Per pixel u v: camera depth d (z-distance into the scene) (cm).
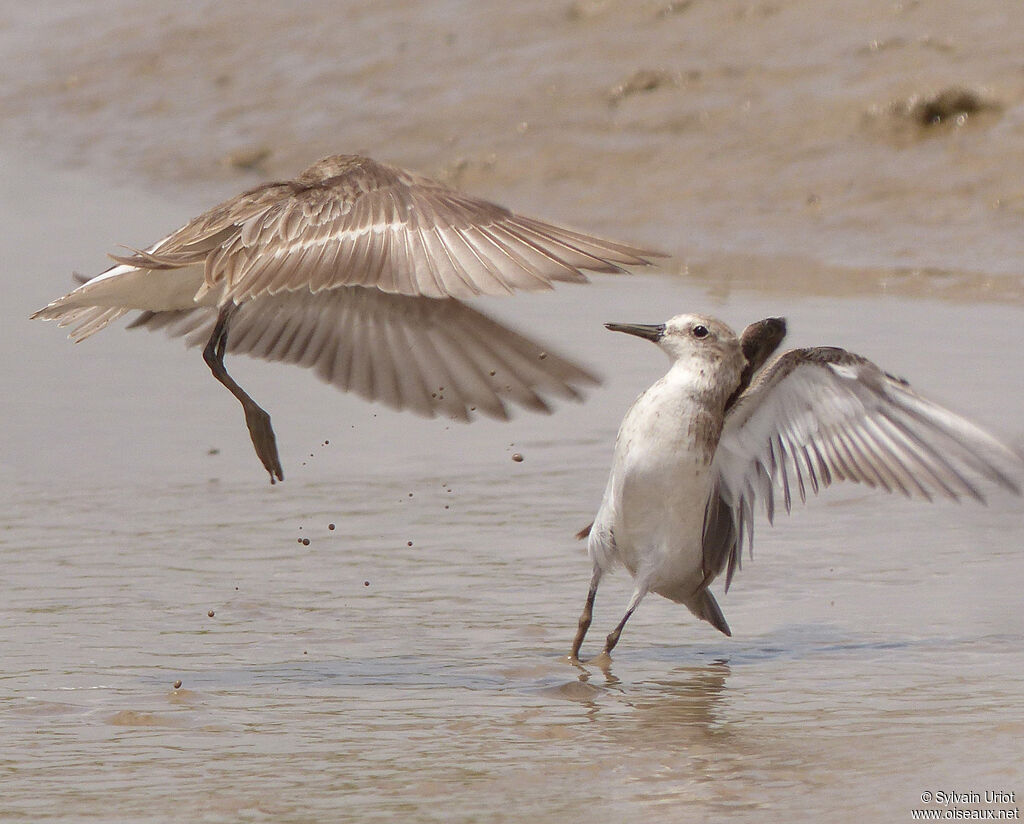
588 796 790
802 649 1027
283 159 2747
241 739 880
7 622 1071
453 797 792
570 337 1778
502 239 672
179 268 812
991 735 863
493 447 1487
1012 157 2234
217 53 3228
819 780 804
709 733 881
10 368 1738
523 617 1097
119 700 939
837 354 1009
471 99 2745
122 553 1212
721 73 2625
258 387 1689
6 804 788
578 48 2816
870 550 1199
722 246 2172
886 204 2208
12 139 3058
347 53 3053
